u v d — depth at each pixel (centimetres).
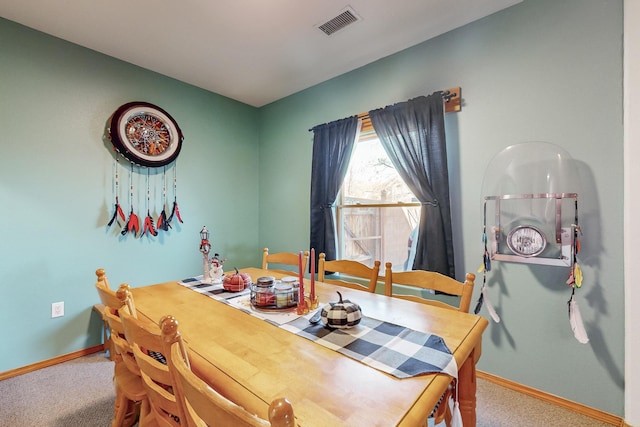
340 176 262
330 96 282
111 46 228
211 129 308
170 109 277
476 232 198
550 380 172
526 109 179
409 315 123
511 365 184
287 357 89
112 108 242
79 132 226
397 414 64
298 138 310
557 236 167
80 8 186
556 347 170
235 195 329
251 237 345
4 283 197
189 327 112
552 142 171
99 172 235
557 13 169
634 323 141
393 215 248
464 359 91
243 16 195
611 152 154
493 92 191
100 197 236
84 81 228
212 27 206
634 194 141
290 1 181
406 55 231
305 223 306
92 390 185
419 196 213
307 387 74
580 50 163
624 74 147
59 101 217
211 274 187
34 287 208
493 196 188
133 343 91
